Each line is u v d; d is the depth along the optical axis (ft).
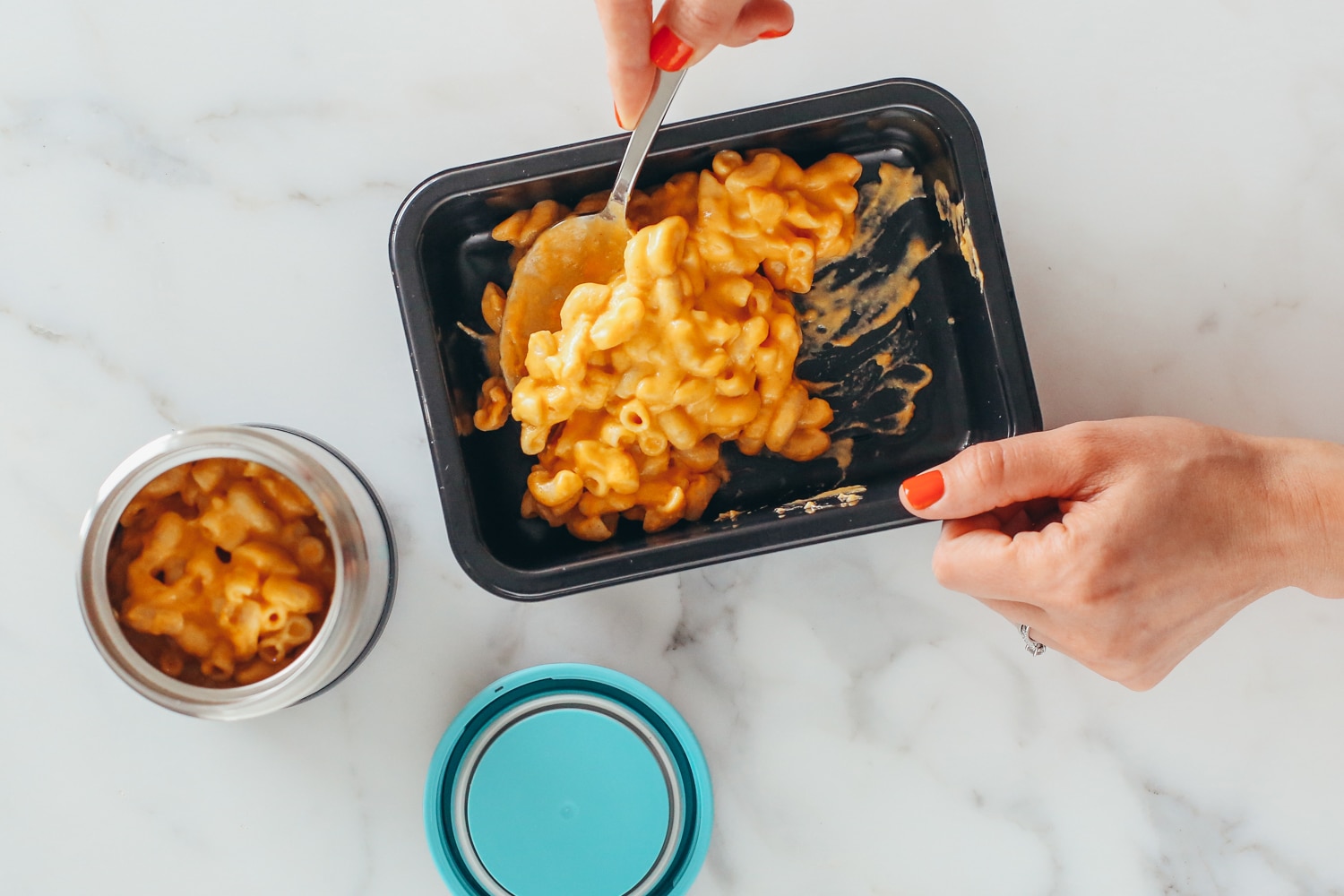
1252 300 3.56
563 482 3.11
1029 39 3.54
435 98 3.51
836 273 3.34
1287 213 3.56
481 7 3.51
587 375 3.05
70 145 3.51
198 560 2.90
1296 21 3.55
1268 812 3.56
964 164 3.03
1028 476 2.84
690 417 3.14
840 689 3.54
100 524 2.75
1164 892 3.56
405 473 3.50
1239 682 3.58
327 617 2.86
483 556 2.97
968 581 2.96
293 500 2.97
